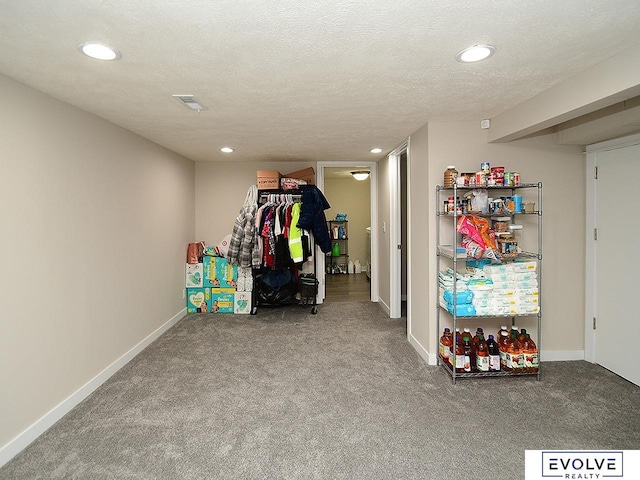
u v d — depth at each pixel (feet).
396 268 14.96
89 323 8.79
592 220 10.02
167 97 7.70
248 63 6.04
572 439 6.79
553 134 10.07
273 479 5.86
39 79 6.62
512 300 9.11
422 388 8.87
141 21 4.71
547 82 7.06
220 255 15.81
